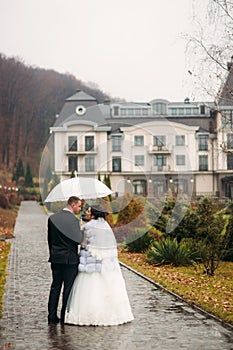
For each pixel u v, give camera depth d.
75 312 7.10
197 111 44.53
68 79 63.50
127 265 13.50
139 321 7.25
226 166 38.62
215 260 12.04
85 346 5.95
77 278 7.23
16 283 10.74
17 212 37.66
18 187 53.56
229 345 5.96
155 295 9.34
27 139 61.69
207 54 11.63
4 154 60.62
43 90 62.94
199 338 6.29
